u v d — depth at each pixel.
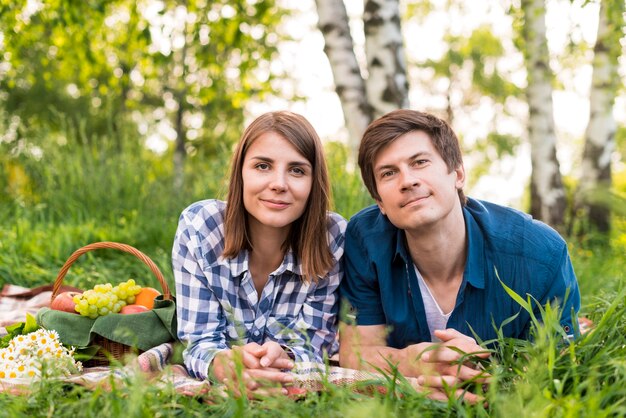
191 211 2.46
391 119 2.17
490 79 15.17
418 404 1.71
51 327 2.49
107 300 2.53
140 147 6.94
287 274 2.46
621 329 2.08
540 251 2.26
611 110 7.41
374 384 1.85
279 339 2.40
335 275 2.46
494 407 1.67
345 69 5.25
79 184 5.91
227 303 2.33
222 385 1.97
